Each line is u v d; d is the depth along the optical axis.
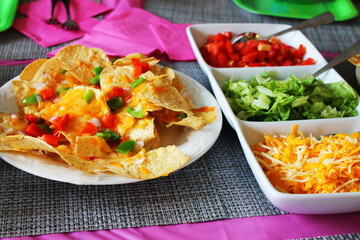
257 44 0.73
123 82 0.60
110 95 0.59
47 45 0.76
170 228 0.51
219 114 0.61
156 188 0.55
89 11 0.87
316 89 0.64
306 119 0.62
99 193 0.54
